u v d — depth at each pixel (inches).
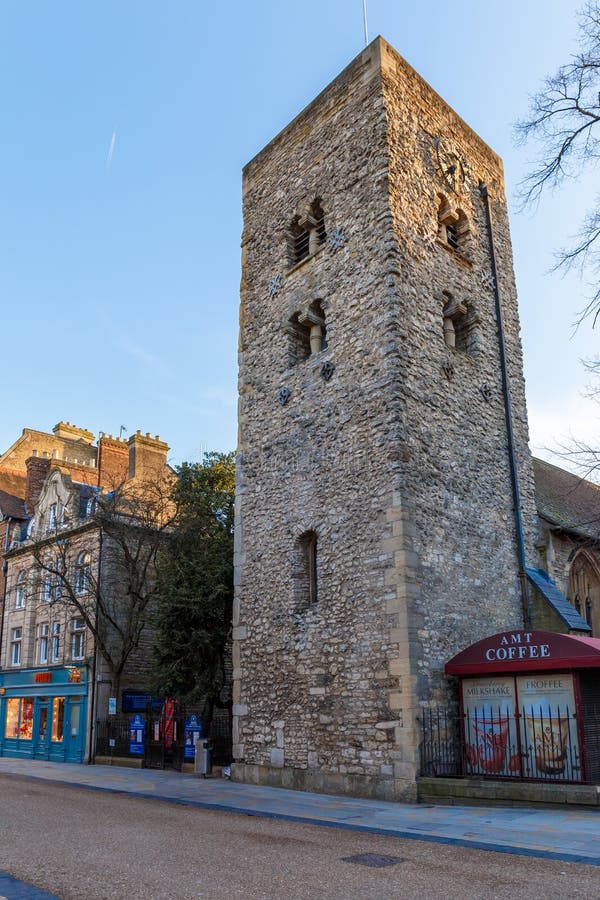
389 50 644.7
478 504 598.2
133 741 845.2
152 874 273.7
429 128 671.8
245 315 722.2
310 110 697.0
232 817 420.5
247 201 761.6
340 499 569.9
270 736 580.4
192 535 838.5
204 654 741.3
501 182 770.2
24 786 617.6
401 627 498.3
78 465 1194.0
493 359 673.6
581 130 462.6
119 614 963.3
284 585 601.0
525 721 465.1
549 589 620.4
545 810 410.3
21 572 1142.3
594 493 935.0
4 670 1114.1
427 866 285.1
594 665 433.7
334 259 631.2
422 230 625.0
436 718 494.3
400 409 543.2
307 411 621.0
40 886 257.0
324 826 384.8
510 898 236.7
